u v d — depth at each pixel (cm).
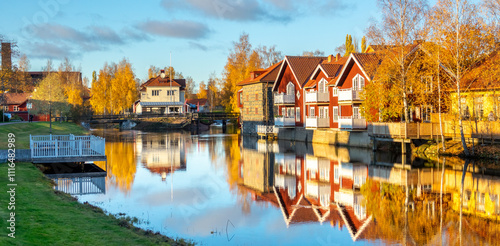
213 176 2897
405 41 3766
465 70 3403
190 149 4756
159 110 10838
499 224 1638
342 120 4391
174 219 1773
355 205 1995
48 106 7175
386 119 4072
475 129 3362
